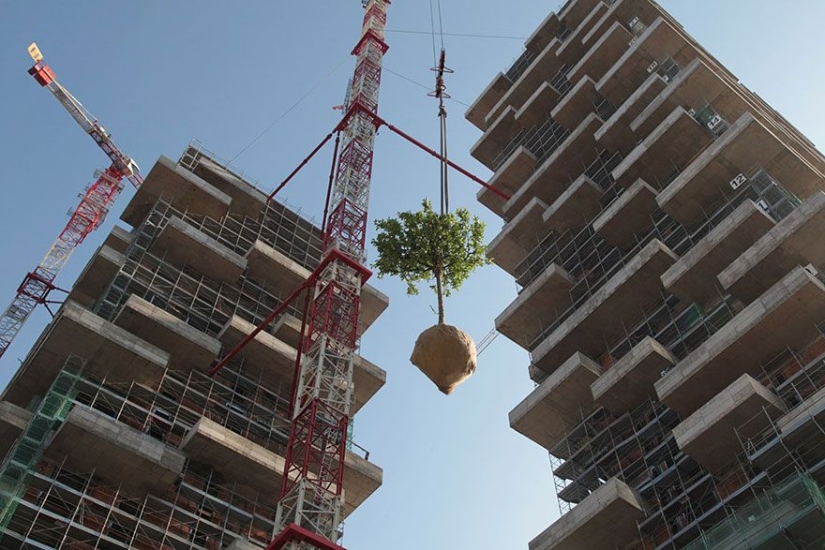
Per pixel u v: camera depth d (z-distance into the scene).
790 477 45.38
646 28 85.31
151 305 68.88
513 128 98.69
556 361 69.31
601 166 81.38
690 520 53.00
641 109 75.75
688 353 60.72
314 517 48.69
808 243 53.81
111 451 57.75
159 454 58.97
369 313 84.88
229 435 63.66
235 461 63.53
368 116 84.88
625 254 72.88
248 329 73.81
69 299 74.62
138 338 65.25
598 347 68.12
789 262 54.38
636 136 76.31
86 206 124.44
